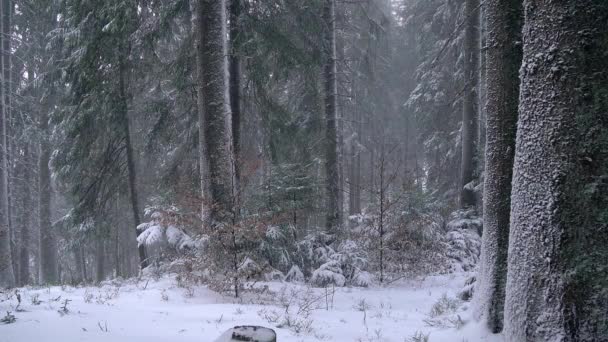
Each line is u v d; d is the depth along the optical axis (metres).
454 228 12.96
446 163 20.66
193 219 8.01
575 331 3.87
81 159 12.70
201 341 4.60
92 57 11.34
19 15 18.62
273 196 10.34
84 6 11.25
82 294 7.22
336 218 13.37
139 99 13.62
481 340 5.08
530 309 4.16
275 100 14.02
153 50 11.62
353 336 5.46
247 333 2.43
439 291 8.93
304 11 12.21
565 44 4.02
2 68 14.77
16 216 20.23
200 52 9.01
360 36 20.41
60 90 15.34
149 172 15.81
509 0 5.40
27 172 20.78
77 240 14.16
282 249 9.96
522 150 4.38
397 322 6.35
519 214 4.36
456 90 17.33
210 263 7.52
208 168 8.77
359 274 9.54
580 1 3.96
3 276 13.09
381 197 10.13
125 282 9.38
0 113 14.29
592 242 3.86
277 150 13.48
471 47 13.95
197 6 9.12
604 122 3.90
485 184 5.60
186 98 12.41
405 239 10.12
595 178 3.88
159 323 5.25
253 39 11.33
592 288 3.82
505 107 5.38
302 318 6.16
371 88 23.69
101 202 13.74
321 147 14.39
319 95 14.96
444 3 18.27
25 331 4.20
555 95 4.07
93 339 4.20
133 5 10.69
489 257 5.39
